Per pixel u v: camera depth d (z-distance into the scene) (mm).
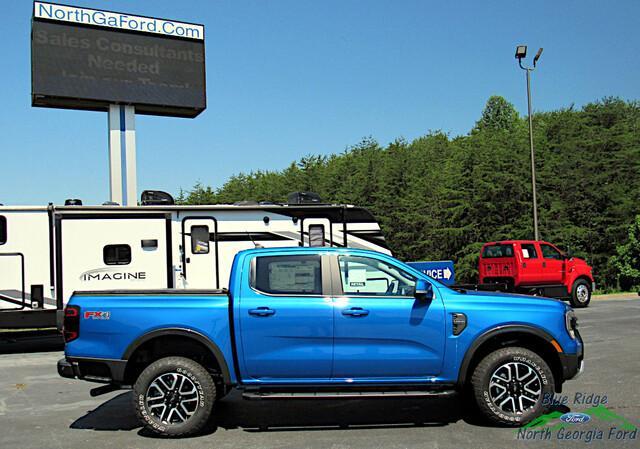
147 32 20906
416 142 45875
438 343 6086
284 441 5816
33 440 6004
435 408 7004
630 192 29094
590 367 9062
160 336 6113
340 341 6047
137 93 20594
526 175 28406
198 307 6105
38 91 19188
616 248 27906
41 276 11938
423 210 31344
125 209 12484
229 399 7629
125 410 7266
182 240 12797
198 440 5902
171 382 6020
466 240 29812
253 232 13242
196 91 21484
